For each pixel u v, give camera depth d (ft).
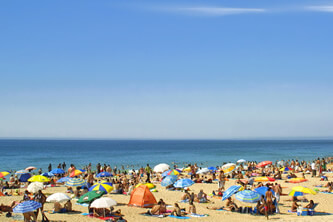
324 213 63.05
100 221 52.16
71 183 77.10
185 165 231.71
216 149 517.14
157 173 135.74
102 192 59.31
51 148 538.88
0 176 94.63
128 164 237.86
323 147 617.21
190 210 61.26
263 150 472.03
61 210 58.75
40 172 127.13
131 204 65.77
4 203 66.33
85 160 276.21
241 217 59.16
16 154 359.46
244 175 129.39
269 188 66.13
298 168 146.61
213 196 81.56
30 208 45.75
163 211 59.98
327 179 112.78
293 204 65.51
